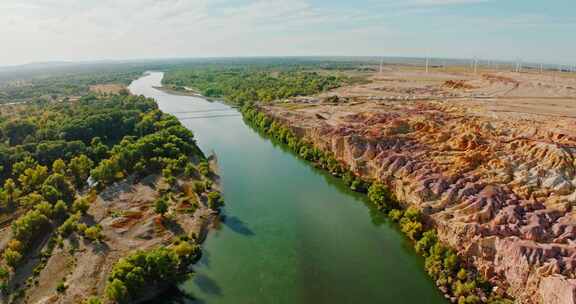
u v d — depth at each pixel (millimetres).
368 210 112312
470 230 81688
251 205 114938
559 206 84875
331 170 137625
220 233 99312
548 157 100375
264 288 79000
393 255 89688
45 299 73812
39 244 91375
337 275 82812
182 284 80000
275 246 93562
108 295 70875
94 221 101500
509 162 102812
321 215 109250
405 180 107375
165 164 135125
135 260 77000
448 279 77000
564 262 68125
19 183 123000
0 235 94812
